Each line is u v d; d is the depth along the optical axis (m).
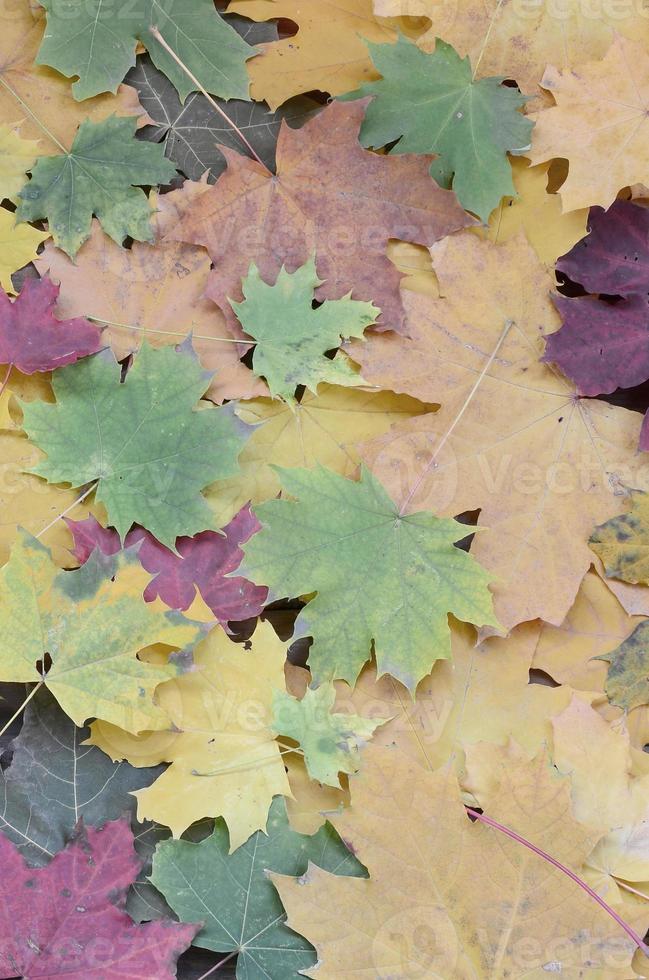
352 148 1.36
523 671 1.36
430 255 1.37
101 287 1.36
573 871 1.31
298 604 1.37
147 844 1.33
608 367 1.36
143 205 1.36
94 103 1.37
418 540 1.34
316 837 1.33
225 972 1.32
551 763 1.33
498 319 1.36
